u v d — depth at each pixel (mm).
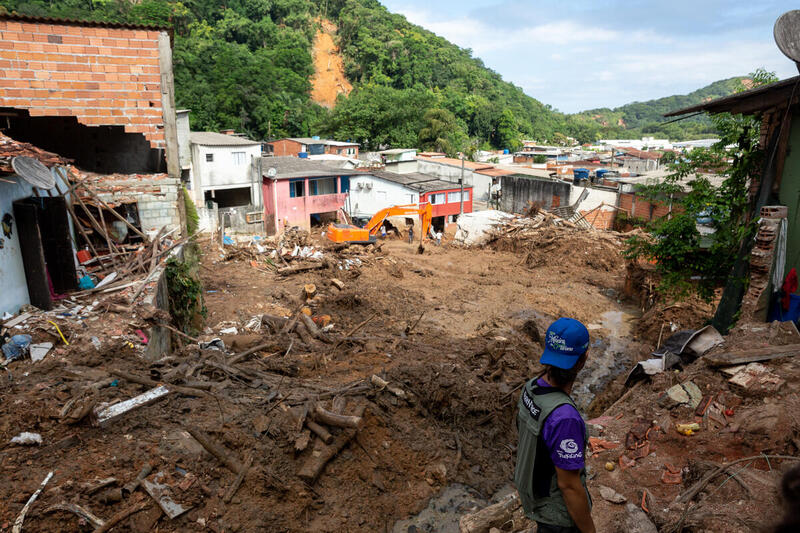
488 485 8453
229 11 112062
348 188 43219
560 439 2609
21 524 5133
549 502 2801
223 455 6805
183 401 7922
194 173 41094
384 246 35969
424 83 126938
